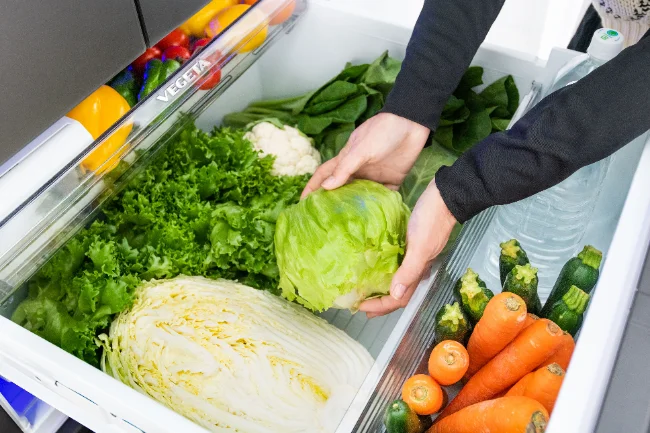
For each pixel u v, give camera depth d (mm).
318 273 978
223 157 1187
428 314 883
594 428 555
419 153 1102
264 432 958
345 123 1299
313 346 1037
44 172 781
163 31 865
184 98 972
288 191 1191
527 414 679
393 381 821
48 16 677
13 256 792
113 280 979
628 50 742
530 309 831
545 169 776
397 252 977
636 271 654
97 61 770
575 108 738
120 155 904
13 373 905
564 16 1871
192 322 1004
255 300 1069
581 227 980
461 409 770
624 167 945
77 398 829
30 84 695
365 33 1255
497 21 1896
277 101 1331
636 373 582
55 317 951
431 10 991
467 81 1227
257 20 1074
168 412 721
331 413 984
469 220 957
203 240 1115
